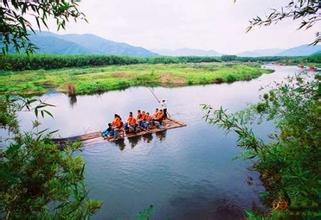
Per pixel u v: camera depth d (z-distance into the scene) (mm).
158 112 19328
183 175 12055
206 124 20391
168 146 15867
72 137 16516
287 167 3115
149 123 18953
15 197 2840
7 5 2465
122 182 11484
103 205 9797
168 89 42906
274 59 173375
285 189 3059
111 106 29859
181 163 13375
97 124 22234
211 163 13242
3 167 2488
